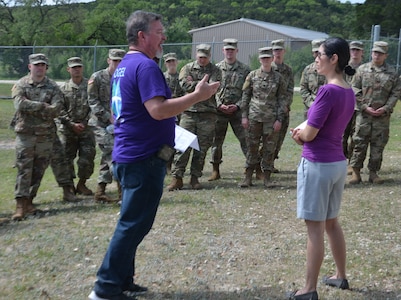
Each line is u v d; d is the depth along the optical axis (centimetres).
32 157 680
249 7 6744
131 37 396
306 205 404
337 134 405
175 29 4562
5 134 1487
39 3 4097
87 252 538
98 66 2320
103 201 756
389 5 4262
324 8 6694
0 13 4116
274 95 811
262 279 473
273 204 725
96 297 400
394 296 438
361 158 828
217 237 585
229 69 870
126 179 392
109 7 4834
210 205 716
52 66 2397
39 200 790
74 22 4125
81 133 799
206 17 6438
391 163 991
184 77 821
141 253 534
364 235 592
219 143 886
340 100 396
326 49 404
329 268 493
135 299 415
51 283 464
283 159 1062
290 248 551
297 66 2195
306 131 398
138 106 384
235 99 866
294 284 462
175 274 483
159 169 392
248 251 541
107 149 733
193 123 805
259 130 820
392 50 1953
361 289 450
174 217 657
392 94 809
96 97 730
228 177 920
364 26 4347
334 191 417
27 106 660
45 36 4025
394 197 750
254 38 4112
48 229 621
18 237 589
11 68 2392
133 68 384
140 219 394
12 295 439
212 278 474
